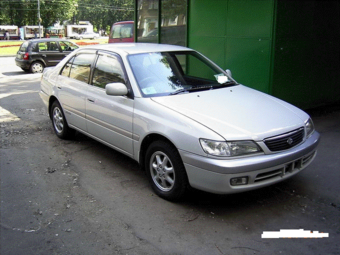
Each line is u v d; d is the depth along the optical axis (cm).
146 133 427
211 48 828
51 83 653
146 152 438
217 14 800
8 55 2833
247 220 382
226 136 365
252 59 737
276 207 408
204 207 409
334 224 374
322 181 471
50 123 770
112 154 581
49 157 571
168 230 365
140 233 360
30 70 1712
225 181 360
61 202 426
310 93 796
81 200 430
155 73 487
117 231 364
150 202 421
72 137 650
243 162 359
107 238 353
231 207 408
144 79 471
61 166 534
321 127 693
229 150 361
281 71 720
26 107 930
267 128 388
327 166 516
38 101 1007
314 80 795
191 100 442
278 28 692
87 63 567
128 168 524
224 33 790
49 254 330
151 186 443
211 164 360
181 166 394
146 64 493
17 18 6750
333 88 852
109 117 493
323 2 762
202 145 368
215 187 366
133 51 510
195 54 556
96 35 7406
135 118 446
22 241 351
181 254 327
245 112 418
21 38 6184
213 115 402
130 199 430
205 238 351
